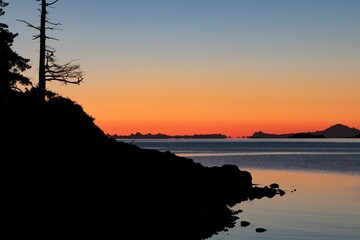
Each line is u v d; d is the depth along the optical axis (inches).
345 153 7613.2
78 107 2036.2
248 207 1695.4
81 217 1095.6
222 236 1131.3
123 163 1790.1
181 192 1696.6
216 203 1663.4
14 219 1005.2
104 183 1486.2
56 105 1886.1
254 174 3371.1
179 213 1333.7
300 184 2632.9
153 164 1940.2
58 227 988.6
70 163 1542.8
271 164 4601.4
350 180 2891.2
